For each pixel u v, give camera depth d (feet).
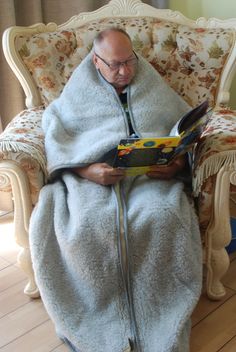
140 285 4.57
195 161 4.97
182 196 4.80
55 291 4.60
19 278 6.06
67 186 4.91
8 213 7.69
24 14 7.13
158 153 4.54
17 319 5.33
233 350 4.77
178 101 5.60
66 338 4.75
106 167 4.80
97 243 4.46
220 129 5.10
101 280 4.56
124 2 6.27
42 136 5.37
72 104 5.41
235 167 4.67
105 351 4.41
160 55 6.03
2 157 4.82
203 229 5.12
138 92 5.34
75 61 6.12
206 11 7.23
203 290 5.58
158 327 4.50
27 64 6.05
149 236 4.48
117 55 5.05
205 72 5.96
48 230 4.65
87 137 5.21
